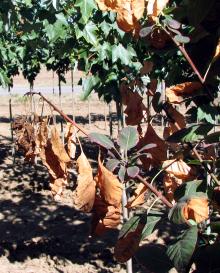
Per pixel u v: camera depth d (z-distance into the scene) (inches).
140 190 38.0
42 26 138.1
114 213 35.5
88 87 156.9
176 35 35.7
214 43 38.1
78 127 38.7
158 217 36.6
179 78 45.6
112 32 151.7
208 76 37.0
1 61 272.8
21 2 136.9
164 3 31.9
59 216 253.3
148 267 36.6
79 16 138.9
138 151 37.8
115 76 161.6
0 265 202.8
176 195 37.4
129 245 36.1
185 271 31.1
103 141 37.7
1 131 578.9
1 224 244.8
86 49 157.8
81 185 35.5
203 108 38.9
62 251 213.0
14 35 277.7
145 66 40.7
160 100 40.8
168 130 41.2
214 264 33.5
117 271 197.0
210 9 35.2
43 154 40.0
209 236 36.9
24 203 277.6
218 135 36.5
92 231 36.2
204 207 32.4
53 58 337.1
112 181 35.0
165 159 39.6
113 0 31.0
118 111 179.0
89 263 203.8
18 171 342.3
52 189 39.8
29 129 41.1
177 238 32.4
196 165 42.0
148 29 33.9
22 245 219.0
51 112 40.6
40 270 199.6
